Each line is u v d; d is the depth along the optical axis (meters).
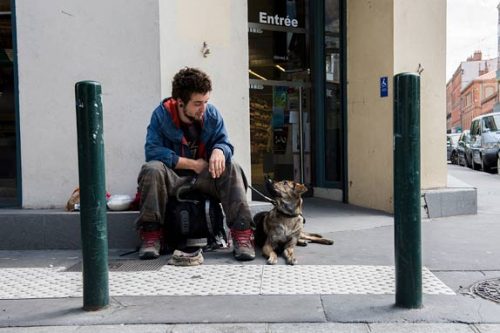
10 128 5.35
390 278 3.78
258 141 7.38
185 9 5.20
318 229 5.59
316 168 7.80
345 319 2.98
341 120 7.26
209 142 4.43
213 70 5.37
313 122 7.77
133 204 4.87
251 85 7.27
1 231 4.88
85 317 3.09
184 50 5.21
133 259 4.39
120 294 3.49
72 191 5.15
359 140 6.97
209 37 5.34
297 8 7.66
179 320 3.02
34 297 3.48
